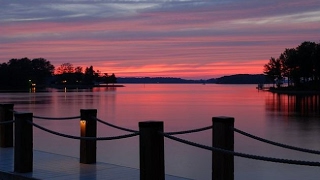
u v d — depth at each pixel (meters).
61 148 16.58
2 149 11.27
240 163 13.91
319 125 26.59
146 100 68.69
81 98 74.81
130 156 14.91
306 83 114.06
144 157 6.71
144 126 6.70
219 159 7.05
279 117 33.19
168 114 37.16
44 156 10.41
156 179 6.67
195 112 39.91
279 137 20.66
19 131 8.61
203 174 12.12
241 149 16.67
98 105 51.75
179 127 25.84
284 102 57.75
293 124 27.41
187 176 11.85
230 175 7.06
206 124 27.64
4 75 158.75
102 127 25.11
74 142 18.30
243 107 47.59
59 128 24.06
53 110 40.47
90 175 8.38
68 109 42.12
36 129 23.55
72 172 8.64
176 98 78.12
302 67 107.00
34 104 51.75
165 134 6.61
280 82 143.75
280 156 15.12
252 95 91.44
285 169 12.85
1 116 11.46
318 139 19.80
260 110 42.00
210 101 64.06
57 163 9.54
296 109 43.03
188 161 14.18
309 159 14.51
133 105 52.56
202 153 15.80
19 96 82.88
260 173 12.28
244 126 26.27
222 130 7.04
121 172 8.65
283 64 124.12
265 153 15.73
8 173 8.60
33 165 9.32
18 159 8.62
